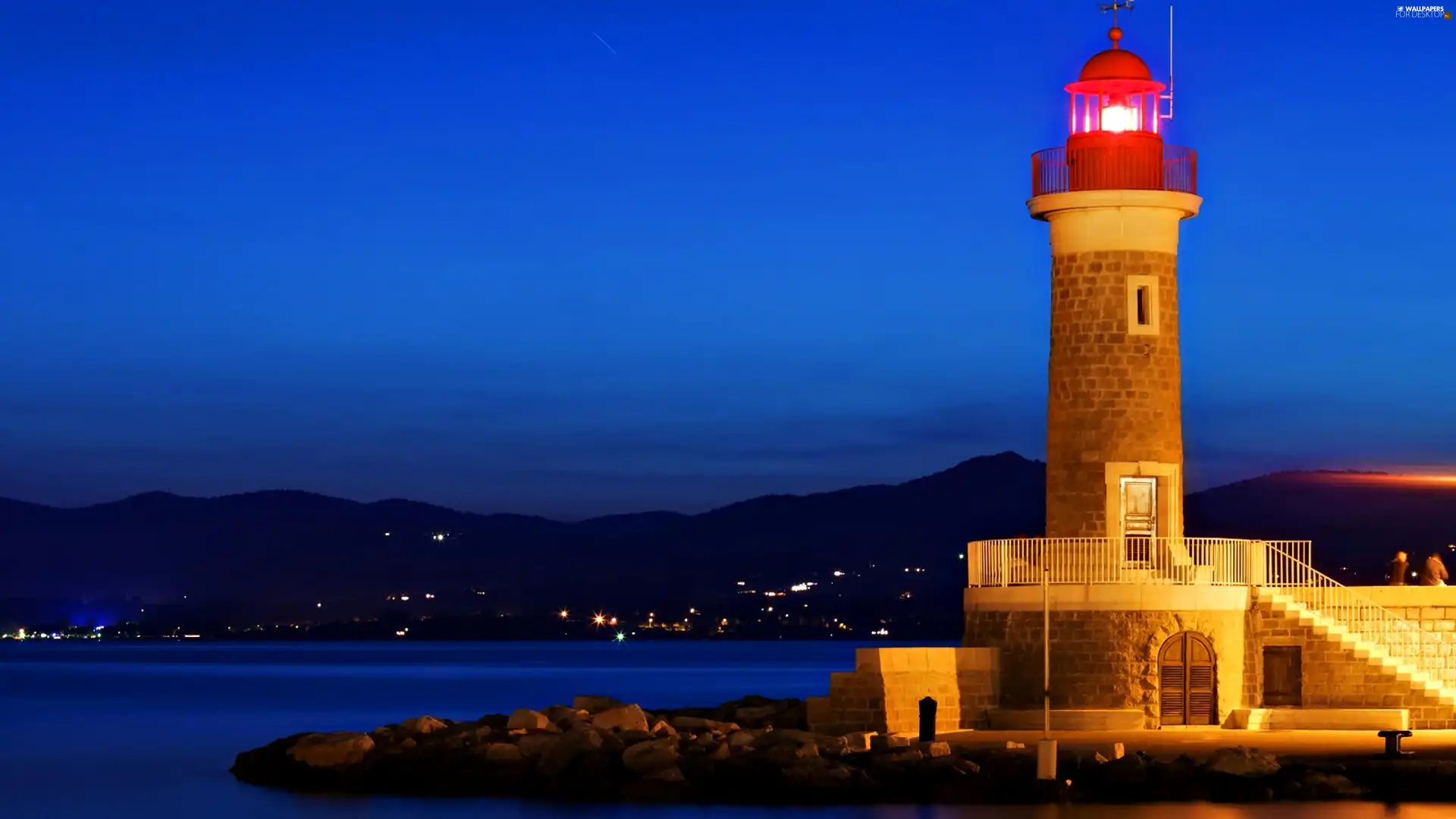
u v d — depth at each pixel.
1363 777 46.09
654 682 182.25
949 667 54.84
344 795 55.72
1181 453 57.03
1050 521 57.00
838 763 50.00
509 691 157.62
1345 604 54.72
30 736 96.69
